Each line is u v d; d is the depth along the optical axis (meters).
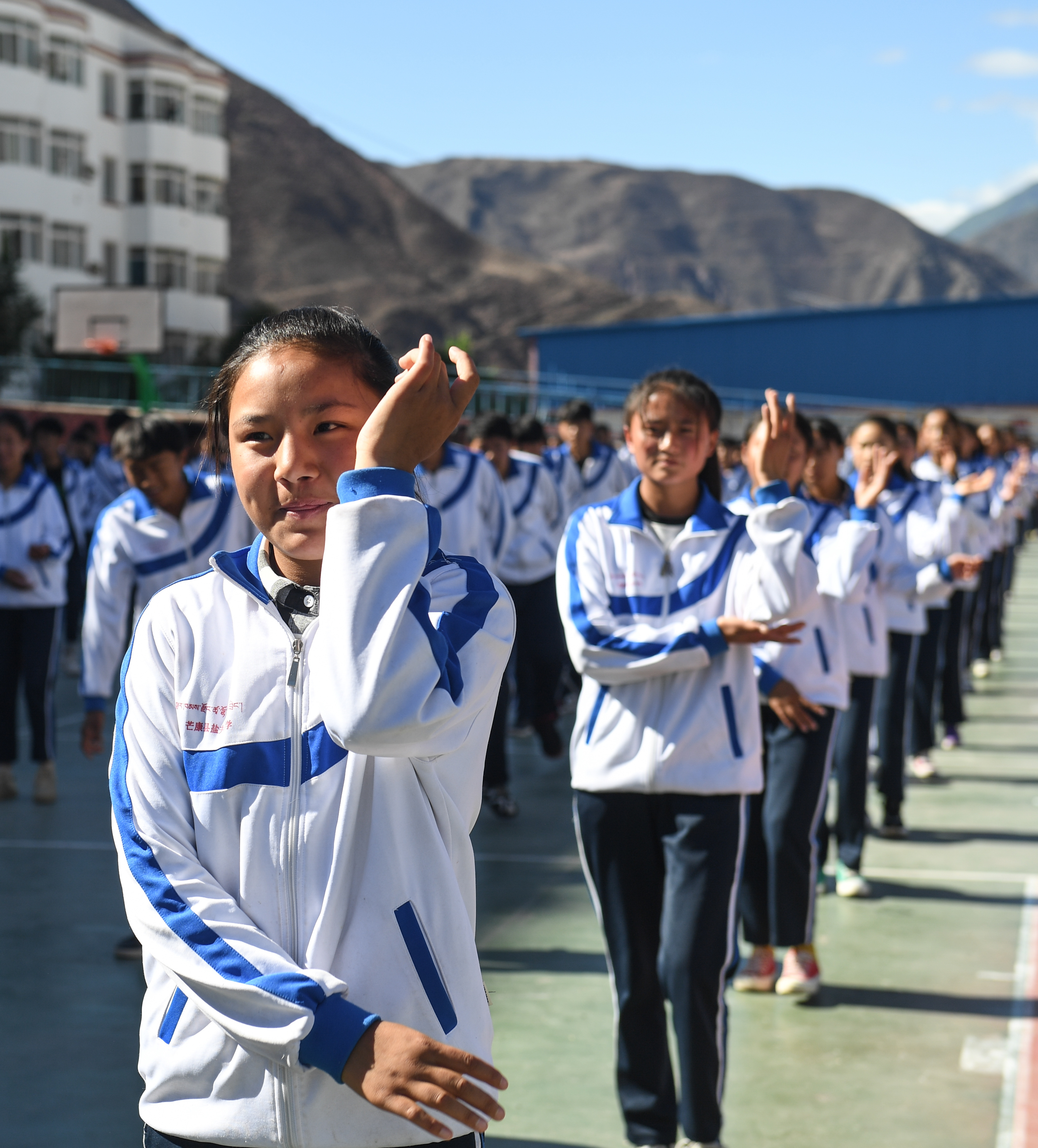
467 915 1.59
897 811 6.23
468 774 1.61
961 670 8.39
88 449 12.54
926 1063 3.76
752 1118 3.41
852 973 4.49
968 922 5.03
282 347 1.52
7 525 6.71
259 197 142.62
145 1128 1.58
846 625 5.23
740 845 3.14
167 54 46.50
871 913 5.16
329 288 133.88
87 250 44.28
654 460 3.25
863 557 4.20
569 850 6.02
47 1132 3.36
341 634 1.40
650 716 3.16
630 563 3.29
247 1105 1.49
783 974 4.30
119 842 1.53
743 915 4.32
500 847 6.07
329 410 1.50
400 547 1.42
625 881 3.22
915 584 5.29
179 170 46.91
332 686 1.40
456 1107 1.36
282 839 1.51
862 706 5.29
